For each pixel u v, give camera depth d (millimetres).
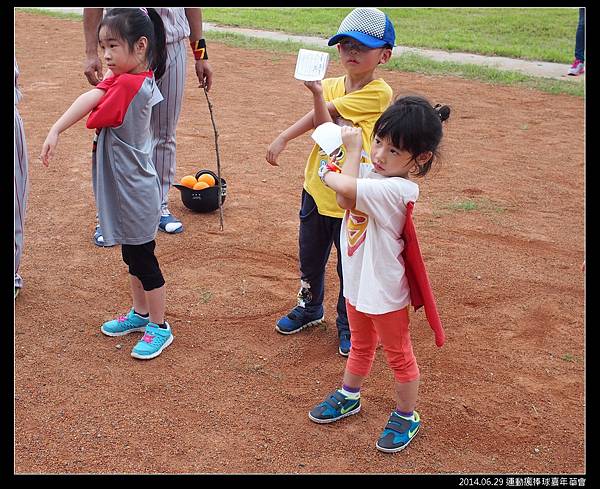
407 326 3525
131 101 3977
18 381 3998
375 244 3352
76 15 18078
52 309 4750
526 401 3982
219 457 3490
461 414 3855
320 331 4633
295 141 8859
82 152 8062
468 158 8359
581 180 7711
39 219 6195
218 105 10359
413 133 3199
